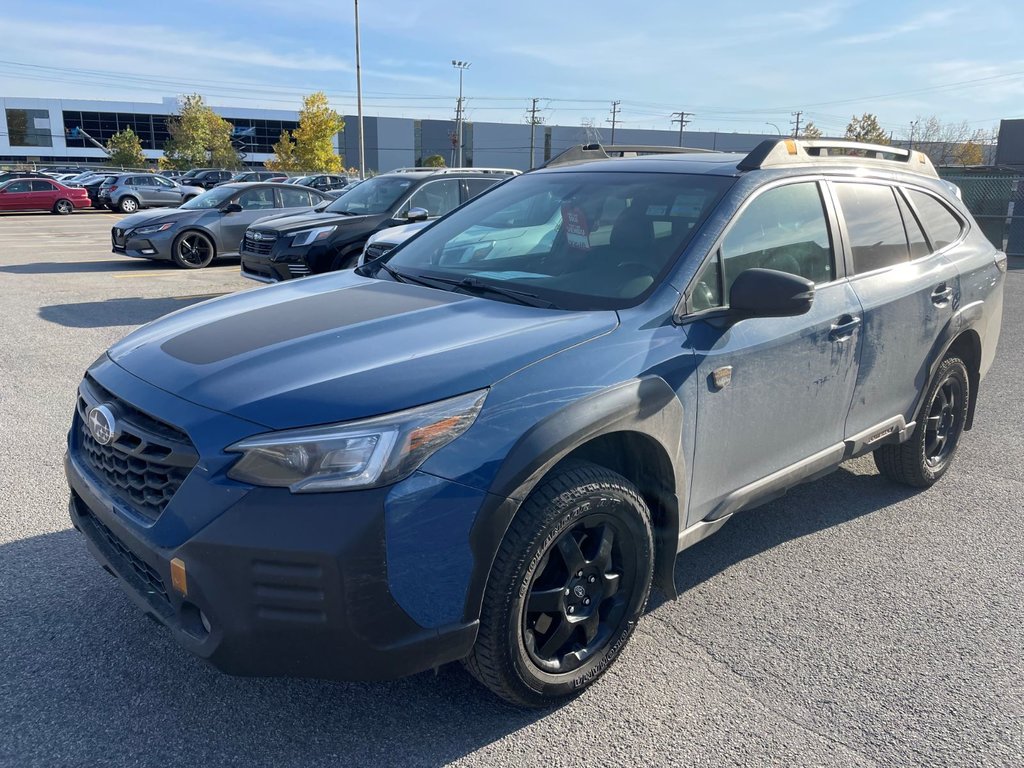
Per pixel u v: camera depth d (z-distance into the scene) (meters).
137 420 2.44
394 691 2.77
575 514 2.50
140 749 2.48
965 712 2.73
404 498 2.18
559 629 2.63
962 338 4.49
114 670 2.85
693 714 2.70
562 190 3.75
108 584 3.41
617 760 2.48
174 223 13.59
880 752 2.53
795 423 3.37
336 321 2.83
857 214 3.77
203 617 2.25
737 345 3.00
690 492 2.97
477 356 2.47
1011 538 4.07
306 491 2.14
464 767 2.44
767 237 3.29
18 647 2.96
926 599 3.48
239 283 12.09
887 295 3.75
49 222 27.22
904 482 4.58
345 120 93.69
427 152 98.50
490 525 2.30
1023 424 5.87
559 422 2.41
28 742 2.49
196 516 2.18
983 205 16.48
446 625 2.30
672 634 3.17
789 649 3.08
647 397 2.64
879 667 2.98
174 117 80.88
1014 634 3.22
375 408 2.22
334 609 2.15
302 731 2.57
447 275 3.44
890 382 3.90
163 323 3.07
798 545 3.97
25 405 5.79
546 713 2.68
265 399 2.28
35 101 83.19
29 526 3.92
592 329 2.69
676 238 3.10
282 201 14.65
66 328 8.48
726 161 3.60
